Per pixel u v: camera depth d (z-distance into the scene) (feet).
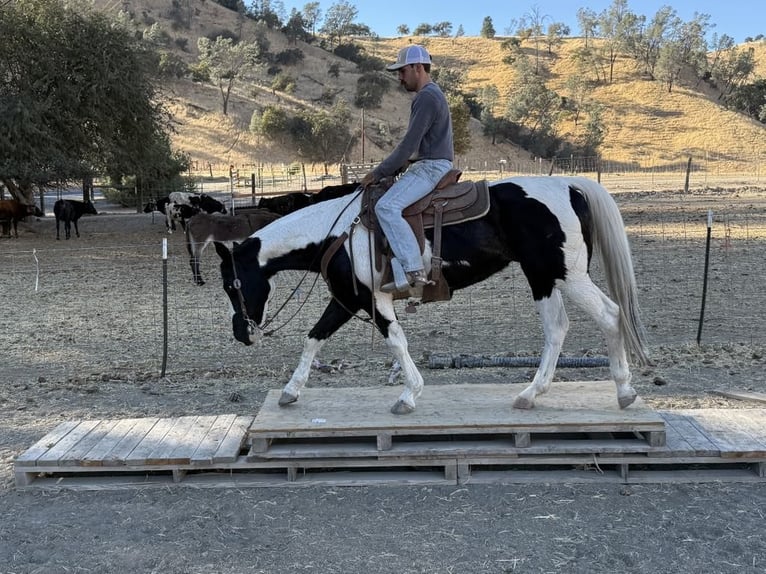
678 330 28.96
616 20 392.06
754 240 54.49
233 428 17.37
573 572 11.90
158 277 48.34
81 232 80.74
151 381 24.29
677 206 84.02
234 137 256.52
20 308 38.29
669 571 11.86
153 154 86.48
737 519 13.50
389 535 13.29
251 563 12.46
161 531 13.71
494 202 15.61
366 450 15.52
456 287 16.20
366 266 15.64
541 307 16.03
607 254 15.76
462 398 17.29
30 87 73.51
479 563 12.23
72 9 77.46
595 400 16.72
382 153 263.90
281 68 351.87
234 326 16.79
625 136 287.48
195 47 373.61
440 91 15.55
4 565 12.65
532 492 14.87
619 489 14.89
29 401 22.30
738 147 271.08
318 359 25.99
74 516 14.47
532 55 403.95
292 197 62.75
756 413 17.46
